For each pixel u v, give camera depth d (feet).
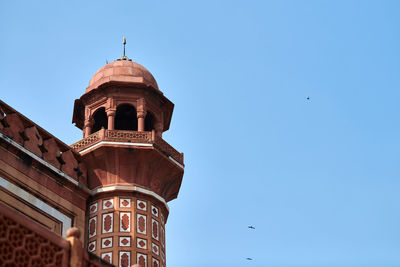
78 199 93.66
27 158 84.84
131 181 98.68
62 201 89.76
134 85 105.91
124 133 99.86
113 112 104.12
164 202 102.22
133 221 95.81
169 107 111.45
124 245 93.56
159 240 98.48
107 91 106.11
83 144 99.91
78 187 93.66
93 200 97.55
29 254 45.37
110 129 101.91
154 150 99.04
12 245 44.47
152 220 98.43
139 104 105.70
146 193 98.78
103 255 92.68
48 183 88.02
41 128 89.92
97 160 98.68
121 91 106.01
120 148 97.86
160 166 101.45
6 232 44.29
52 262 46.65
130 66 110.63
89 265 49.75
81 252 48.67
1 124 82.58
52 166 89.20
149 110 107.55
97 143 98.17
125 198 97.45
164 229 103.30
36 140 87.51
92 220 96.02
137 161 99.04
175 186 107.24
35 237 46.19
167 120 113.91
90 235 94.94
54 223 86.94
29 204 83.05
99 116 114.01
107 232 94.43
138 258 93.30
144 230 96.32
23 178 83.30
